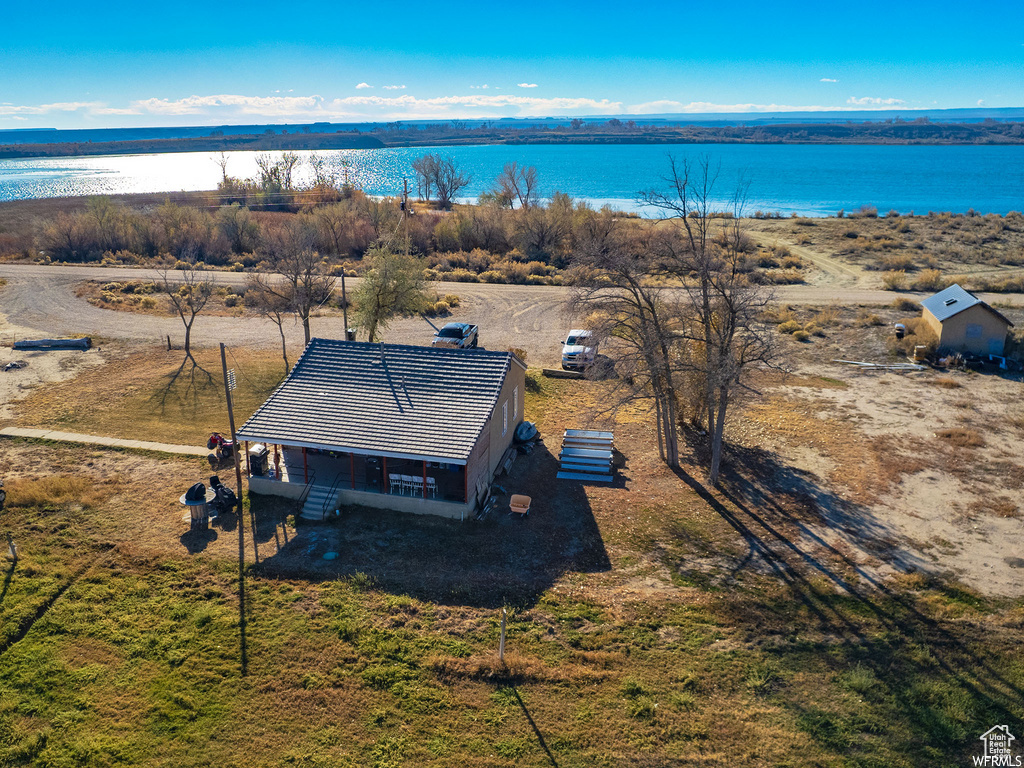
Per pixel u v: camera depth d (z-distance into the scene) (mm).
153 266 64688
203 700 15531
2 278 58219
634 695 15781
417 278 40406
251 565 20422
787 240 76188
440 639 17453
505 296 54344
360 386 25031
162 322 46469
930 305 40688
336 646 17203
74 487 24406
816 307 48469
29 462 26484
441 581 19766
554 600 19062
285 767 13914
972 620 18219
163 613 18375
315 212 79688
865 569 20562
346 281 57844
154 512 23219
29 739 14289
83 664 16531
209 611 18312
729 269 53906
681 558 21234
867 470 26531
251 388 34344
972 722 14867
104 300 51688
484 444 23953
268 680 16125
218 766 13914
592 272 29812
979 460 27047
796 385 35469
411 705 15461
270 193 103250
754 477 26203
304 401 24453
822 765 13867
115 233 72938
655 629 18031
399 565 20500
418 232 76062
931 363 38000
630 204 130000
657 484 25750
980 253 66875
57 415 30953
